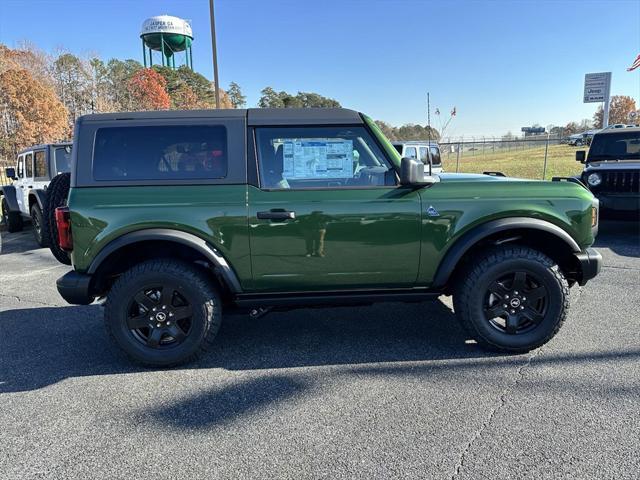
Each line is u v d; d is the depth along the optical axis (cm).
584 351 361
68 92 4572
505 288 355
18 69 3453
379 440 256
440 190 349
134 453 251
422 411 284
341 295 358
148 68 5162
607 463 231
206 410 293
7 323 463
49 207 402
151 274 339
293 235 340
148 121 343
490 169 2112
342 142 352
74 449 256
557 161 2414
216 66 1447
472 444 250
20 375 349
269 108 357
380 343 393
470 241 344
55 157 862
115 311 343
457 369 339
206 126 344
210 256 334
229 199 336
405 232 345
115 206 331
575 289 520
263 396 309
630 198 743
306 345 393
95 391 322
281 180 346
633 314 440
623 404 284
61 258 414
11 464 244
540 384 312
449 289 383
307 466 236
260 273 345
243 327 438
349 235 342
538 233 365
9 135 3020
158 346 351
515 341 356
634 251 710
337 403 297
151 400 307
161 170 340
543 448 244
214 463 241
